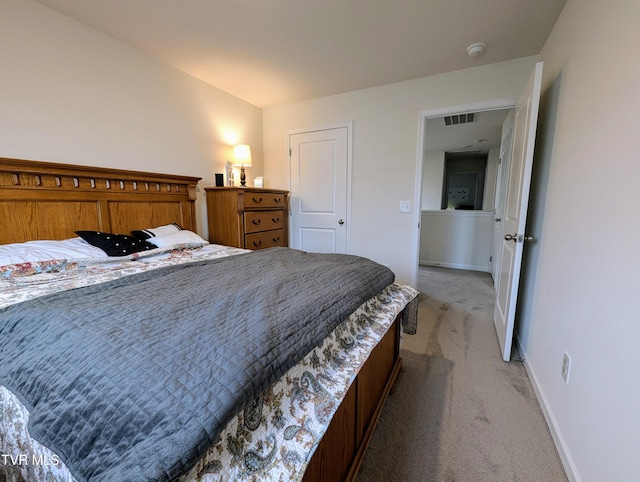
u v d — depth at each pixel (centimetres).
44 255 154
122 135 219
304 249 357
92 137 202
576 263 125
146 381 61
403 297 164
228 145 312
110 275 148
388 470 116
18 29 166
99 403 61
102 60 204
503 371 183
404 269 305
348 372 94
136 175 224
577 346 118
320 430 74
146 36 207
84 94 196
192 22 190
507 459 121
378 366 139
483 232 448
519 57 234
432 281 391
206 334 77
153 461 48
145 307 95
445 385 169
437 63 245
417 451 125
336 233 336
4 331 92
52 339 81
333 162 327
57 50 182
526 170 173
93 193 202
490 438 132
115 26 195
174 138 257
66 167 184
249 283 126
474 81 252
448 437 132
